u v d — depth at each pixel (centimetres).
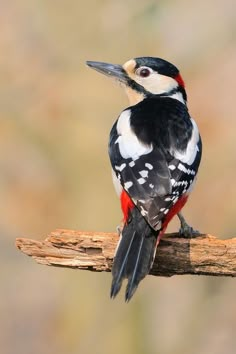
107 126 1717
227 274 1016
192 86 1730
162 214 977
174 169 1015
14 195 1748
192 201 1709
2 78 1692
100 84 1709
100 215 1727
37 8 1695
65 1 1694
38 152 1719
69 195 1745
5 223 1758
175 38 1738
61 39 1702
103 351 1738
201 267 1013
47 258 1029
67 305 1780
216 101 1719
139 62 1177
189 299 1739
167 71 1174
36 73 1700
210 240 1012
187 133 1055
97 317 1753
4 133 1698
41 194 1745
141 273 964
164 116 1077
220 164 1702
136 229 989
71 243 1022
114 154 1045
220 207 1702
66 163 1728
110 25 1709
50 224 1748
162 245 1013
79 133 1711
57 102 1700
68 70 1708
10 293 1903
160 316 1738
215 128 1708
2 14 1700
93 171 1727
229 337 1739
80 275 1775
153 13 1717
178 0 1727
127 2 1708
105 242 1016
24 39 1700
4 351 1895
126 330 1730
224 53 1734
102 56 1708
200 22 1738
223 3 1738
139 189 991
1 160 1730
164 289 1741
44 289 1895
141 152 1028
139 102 1148
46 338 1878
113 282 962
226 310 1741
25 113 1702
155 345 1728
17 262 1886
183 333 1733
